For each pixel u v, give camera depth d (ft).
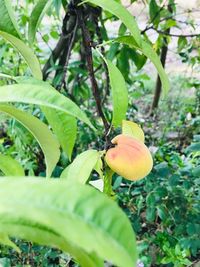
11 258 2.43
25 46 1.17
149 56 1.28
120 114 1.17
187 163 2.76
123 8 1.14
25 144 2.74
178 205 2.54
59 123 1.10
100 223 0.49
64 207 0.49
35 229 0.61
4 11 1.14
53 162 1.05
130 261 0.48
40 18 1.36
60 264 2.39
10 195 0.51
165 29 3.35
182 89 5.34
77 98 3.18
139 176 1.13
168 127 4.36
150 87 5.61
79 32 2.70
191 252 2.66
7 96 0.77
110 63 1.18
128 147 1.13
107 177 1.14
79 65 3.10
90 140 2.98
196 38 3.88
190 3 4.47
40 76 1.26
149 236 2.72
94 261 0.68
